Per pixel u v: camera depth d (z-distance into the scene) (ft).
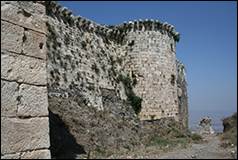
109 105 133.49
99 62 139.33
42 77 27.58
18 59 25.76
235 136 81.46
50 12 122.42
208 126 171.94
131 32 154.92
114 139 108.06
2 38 24.75
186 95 191.31
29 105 26.21
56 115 95.81
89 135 99.50
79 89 121.08
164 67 153.07
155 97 147.95
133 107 146.10
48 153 27.17
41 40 27.91
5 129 24.31
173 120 150.61
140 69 150.51
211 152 77.00
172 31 161.17
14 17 25.84
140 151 92.38
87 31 140.87
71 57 124.36
